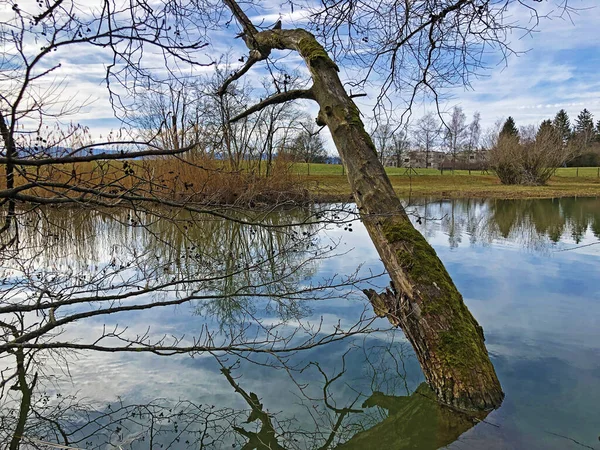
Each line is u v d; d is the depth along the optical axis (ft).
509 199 77.10
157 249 29.55
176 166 28.22
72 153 7.07
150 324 15.98
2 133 6.68
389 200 13.55
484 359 11.23
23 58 6.26
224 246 31.45
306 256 27.35
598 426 9.60
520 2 12.37
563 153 105.81
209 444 9.34
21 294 17.98
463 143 118.01
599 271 23.41
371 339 14.78
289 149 55.16
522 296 18.92
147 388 11.49
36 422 10.01
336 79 15.38
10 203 9.53
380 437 9.68
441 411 10.53
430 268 12.32
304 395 10.52
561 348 13.58
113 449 9.11
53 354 13.24
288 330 15.43
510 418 9.97
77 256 27.07
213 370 12.52
